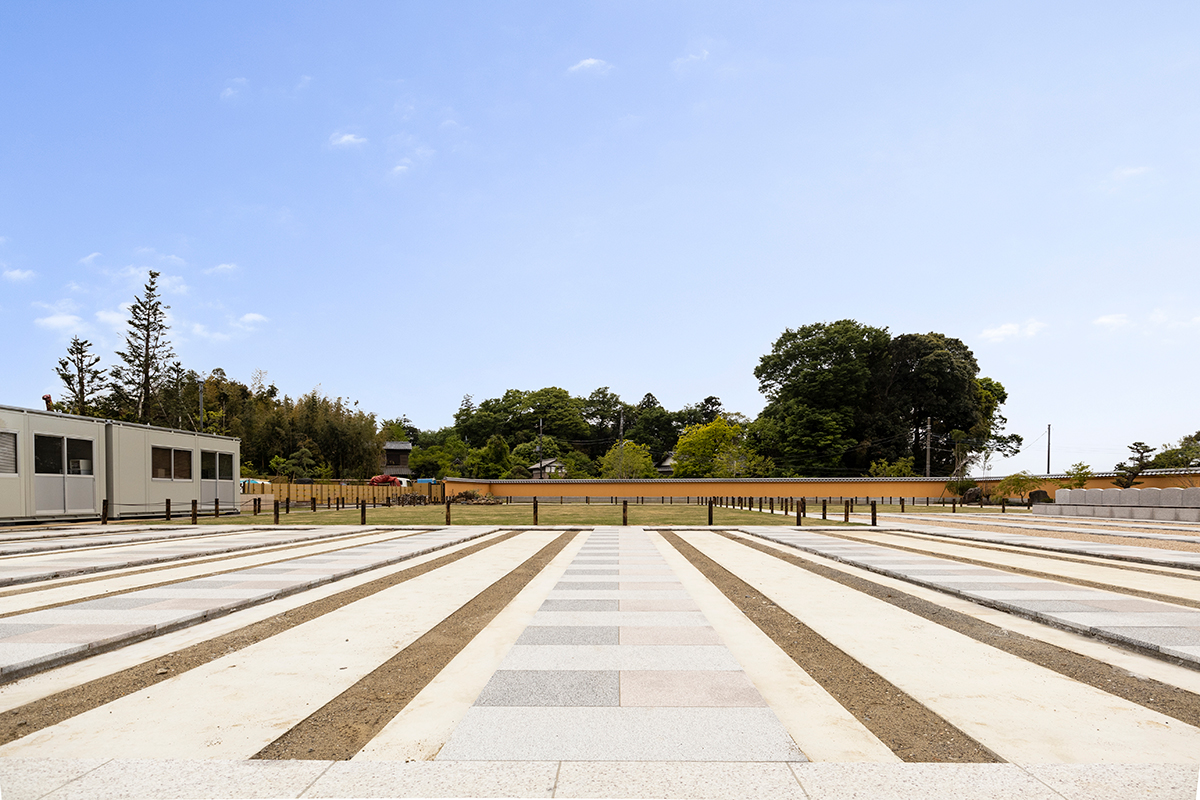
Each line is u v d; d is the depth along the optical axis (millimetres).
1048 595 7770
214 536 17234
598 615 6926
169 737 3754
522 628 6457
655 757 3416
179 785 3123
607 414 91062
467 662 5270
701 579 9562
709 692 4422
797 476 53375
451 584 9195
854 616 6977
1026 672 4977
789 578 9688
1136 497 24312
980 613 7129
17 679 4832
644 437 85188
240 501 32750
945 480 45438
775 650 5613
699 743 3588
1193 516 22125
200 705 4285
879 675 4910
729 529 19453
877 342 59562
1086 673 4953
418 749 3576
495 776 3201
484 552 13547
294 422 56594
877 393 62250
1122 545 14047
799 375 59375
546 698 4301
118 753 3531
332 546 14422
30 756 3490
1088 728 3877
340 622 6719
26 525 20172
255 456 54625
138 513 24344
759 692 4473
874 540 16047
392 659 5367
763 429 59500
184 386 54406
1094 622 6258
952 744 3650
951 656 5418
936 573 9711
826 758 3471
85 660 5328
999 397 72688
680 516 27797
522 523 22844
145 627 6062
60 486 21328
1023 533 17953
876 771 3268
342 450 57500
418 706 4258
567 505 42500
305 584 8758
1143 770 3295
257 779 3182
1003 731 3836
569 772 3242
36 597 7855
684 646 5613
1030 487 40656
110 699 4406
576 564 11414
